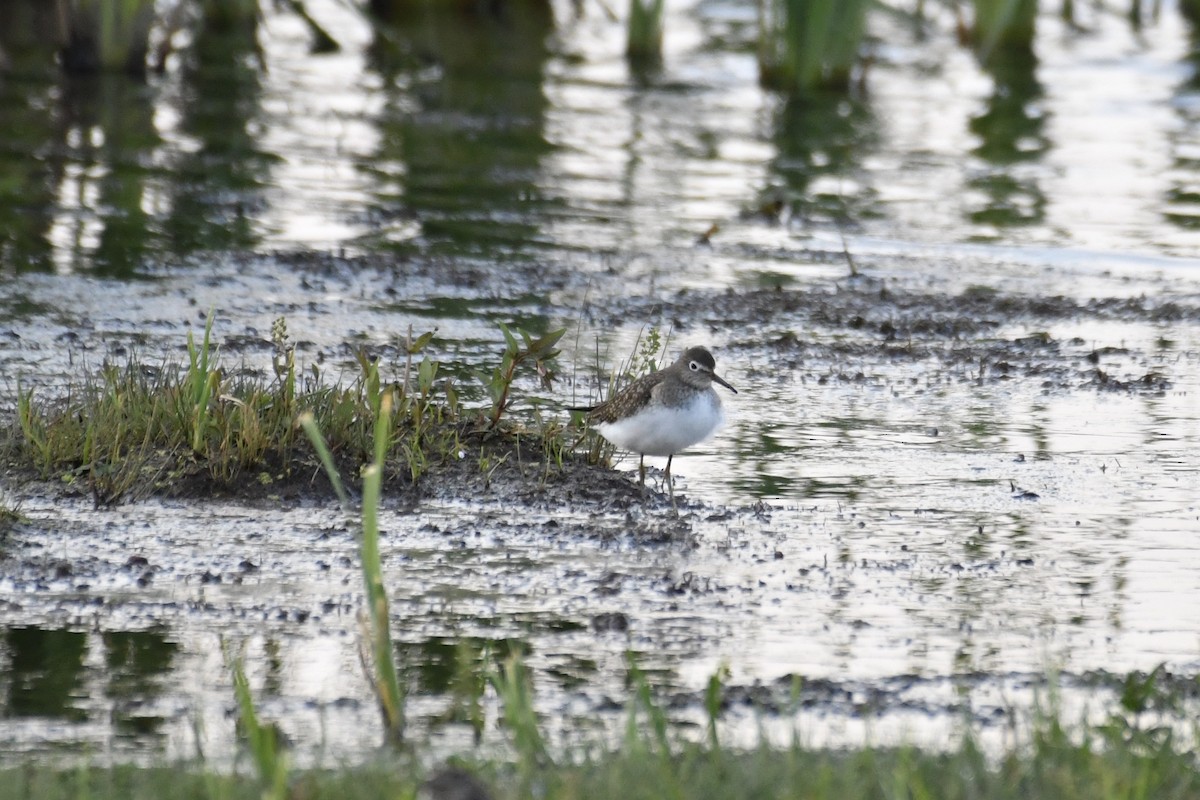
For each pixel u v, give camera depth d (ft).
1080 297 62.23
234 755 25.99
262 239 66.44
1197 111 95.96
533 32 114.21
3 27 106.32
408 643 31.89
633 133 88.02
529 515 39.04
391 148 83.15
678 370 39.40
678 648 31.91
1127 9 126.21
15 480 39.52
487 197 74.90
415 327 55.67
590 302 59.67
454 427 43.42
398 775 23.81
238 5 109.09
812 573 35.91
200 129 84.84
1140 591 35.29
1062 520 39.70
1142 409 49.08
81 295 57.36
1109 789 22.38
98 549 35.99
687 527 38.60
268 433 41.04
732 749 25.94
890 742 27.50
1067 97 99.04
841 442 45.62
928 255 67.67
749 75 102.99
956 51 111.96
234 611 33.09
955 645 32.32
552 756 26.07
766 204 72.54
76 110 86.99
